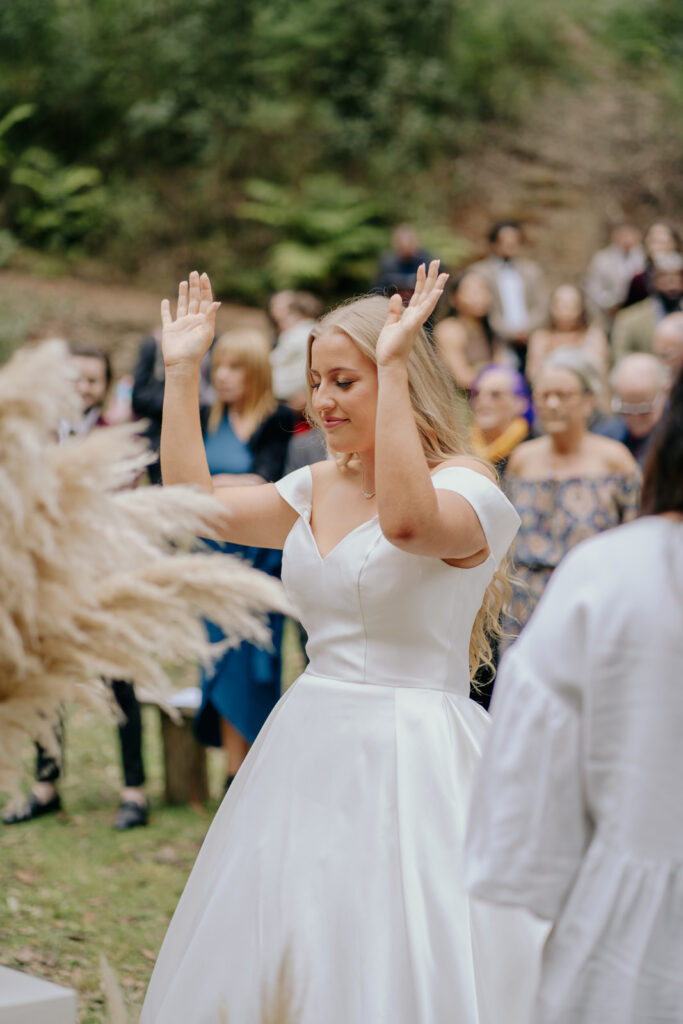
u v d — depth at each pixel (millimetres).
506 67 15961
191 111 14617
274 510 2479
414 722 2229
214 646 1544
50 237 13664
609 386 7832
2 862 4133
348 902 2113
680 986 1396
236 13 14852
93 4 14688
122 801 4637
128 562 1472
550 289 14266
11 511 1371
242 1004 2102
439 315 8312
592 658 1446
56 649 1472
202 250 14070
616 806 1431
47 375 1353
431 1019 2025
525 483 4496
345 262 14000
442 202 14898
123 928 3613
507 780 1460
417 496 2035
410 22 15430
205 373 6035
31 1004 1693
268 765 2307
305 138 14836
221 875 2246
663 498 1530
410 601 2254
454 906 2107
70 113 14430
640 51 16938
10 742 1480
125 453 1439
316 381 2369
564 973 1431
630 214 15352
